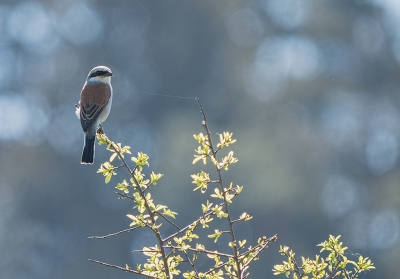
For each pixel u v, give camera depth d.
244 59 30.38
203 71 30.30
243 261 6.23
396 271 22.47
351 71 29.64
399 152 26.80
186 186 23.53
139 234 25.08
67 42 30.97
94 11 31.47
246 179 23.56
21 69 31.23
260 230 23.27
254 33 31.30
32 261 25.52
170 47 30.50
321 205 24.39
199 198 23.28
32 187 27.08
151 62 30.61
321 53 30.22
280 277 20.36
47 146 28.28
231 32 31.16
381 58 29.70
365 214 24.97
